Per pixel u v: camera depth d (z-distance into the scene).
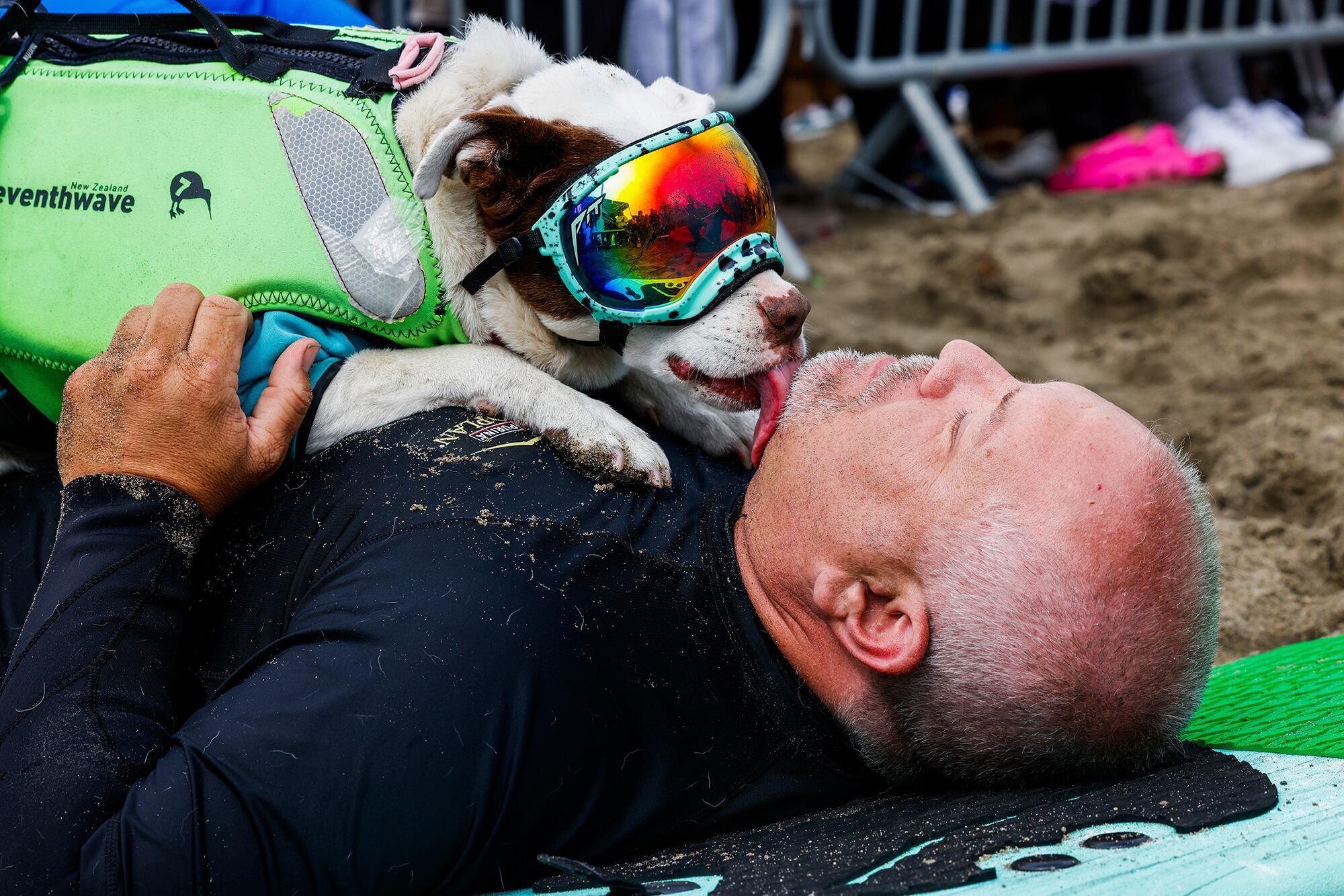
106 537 2.07
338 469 2.27
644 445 2.36
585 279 2.48
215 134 2.46
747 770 2.12
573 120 2.56
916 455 2.04
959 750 2.07
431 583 1.99
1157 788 2.00
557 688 1.96
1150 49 8.48
